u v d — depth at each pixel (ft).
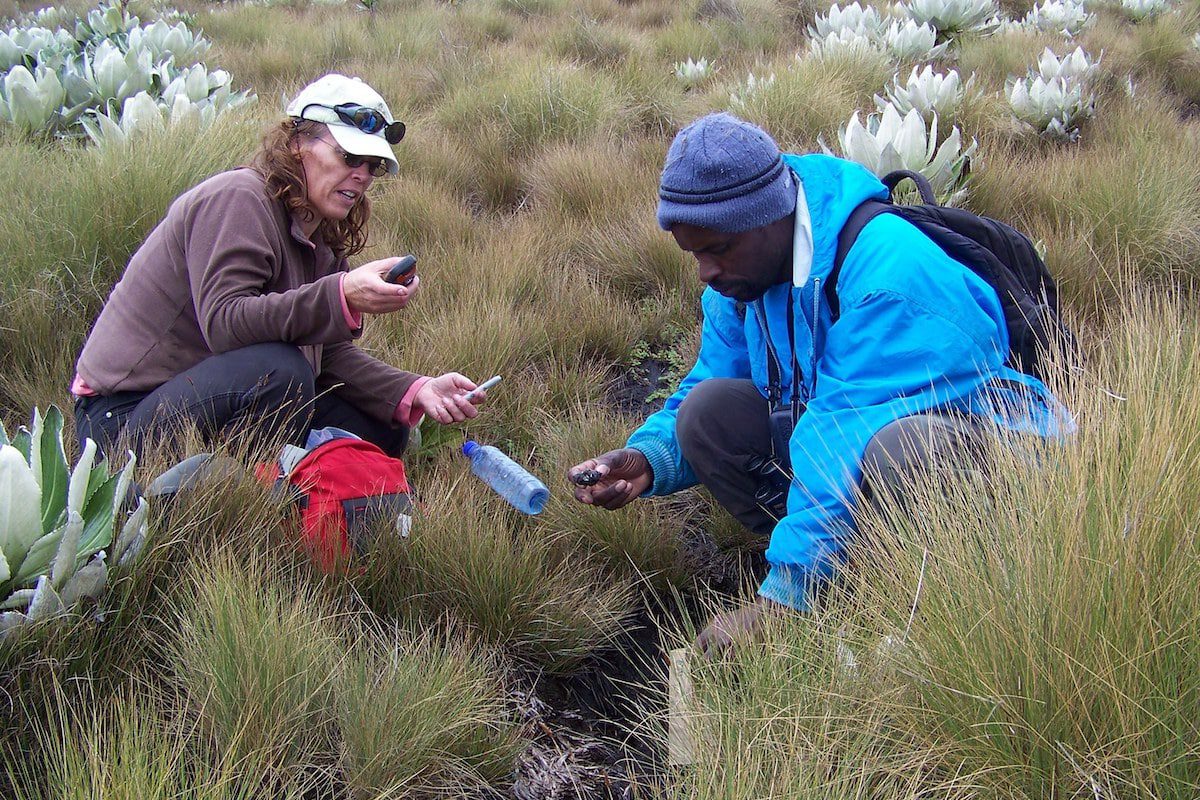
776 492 9.48
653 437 9.85
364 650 7.64
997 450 7.45
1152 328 9.04
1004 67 26.73
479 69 27.91
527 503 9.18
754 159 7.88
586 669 9.21
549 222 17.83
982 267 8.43
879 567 7.37
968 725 6.15
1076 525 6.30
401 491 9.27
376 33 33.76
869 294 7.95
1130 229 15.28
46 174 14.92
